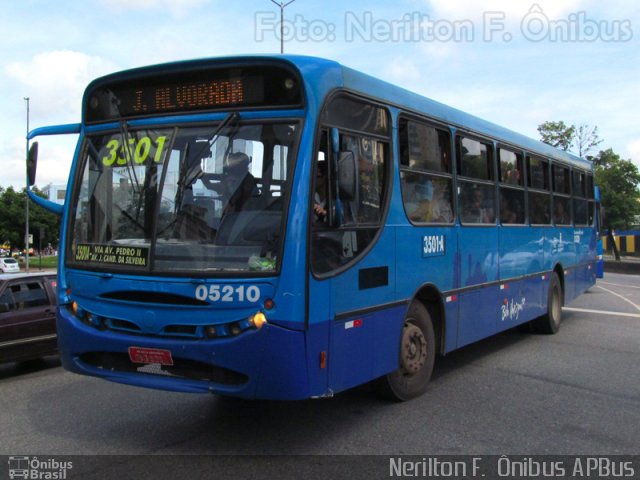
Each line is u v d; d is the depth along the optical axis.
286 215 4.18
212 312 4.18
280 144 4.32
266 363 4.08
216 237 4.30
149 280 4.37
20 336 8.62
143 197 4.61
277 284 4.10
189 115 4.65
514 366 7.66
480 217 7.37
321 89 4.47
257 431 5.11
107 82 5.00
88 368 4.75
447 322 6.46
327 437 4.94
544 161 9.88
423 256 5.94
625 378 7.02
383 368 5.27
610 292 18.81
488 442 4.82
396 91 5.66
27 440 5.03
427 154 6.17
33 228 60.06
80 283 4.77
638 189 42.06
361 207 4.98
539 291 9.48
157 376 4.47
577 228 11.73
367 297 4.98
